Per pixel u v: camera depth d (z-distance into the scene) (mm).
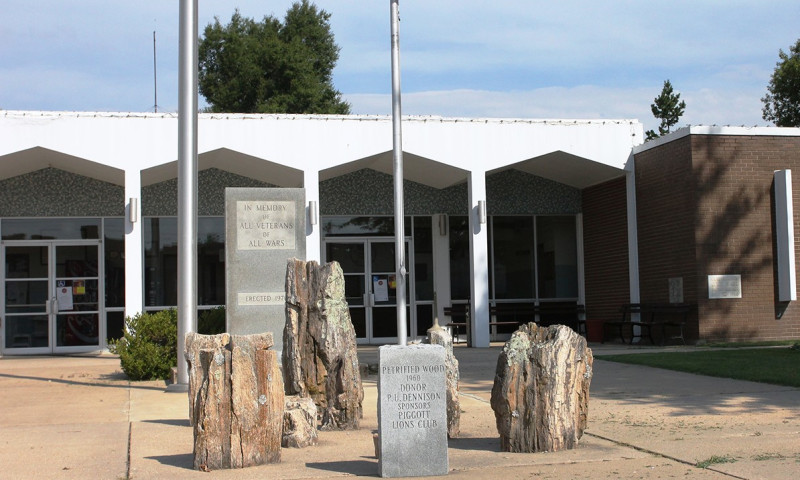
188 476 7375
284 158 21016
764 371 13766
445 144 21766
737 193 20469
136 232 20125
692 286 20250
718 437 8656
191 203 13594
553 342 8312
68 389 13977
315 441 8859
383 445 7301
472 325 21734
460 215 24906
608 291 23812
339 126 21281
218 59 49406
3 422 10625
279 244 15805
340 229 24250
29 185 22250
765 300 20438
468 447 8578
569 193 25297
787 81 35906
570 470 7359
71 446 8836
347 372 9836
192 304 13594
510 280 25078
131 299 20000
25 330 22188
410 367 7379
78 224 22578
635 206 22656
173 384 13547
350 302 24219
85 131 20109
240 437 7754
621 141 22641
